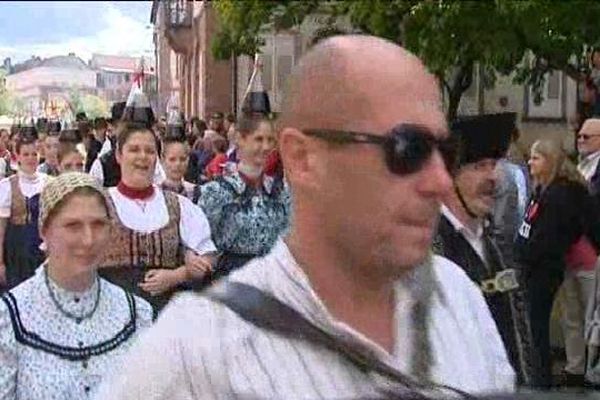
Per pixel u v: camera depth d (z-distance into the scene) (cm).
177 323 177
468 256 341
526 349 342
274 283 177
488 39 1216
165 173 720
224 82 2147
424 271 190
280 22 1505
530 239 714
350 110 171
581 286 732
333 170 173
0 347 306
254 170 546
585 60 1324
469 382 185
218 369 172
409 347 182
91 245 312
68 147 812
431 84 176
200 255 518
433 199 174
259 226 539
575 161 947
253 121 550
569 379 715
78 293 313
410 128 170
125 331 316
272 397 170
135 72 902
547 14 1168
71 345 309
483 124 351
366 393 170
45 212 313
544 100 2020
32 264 703
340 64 172
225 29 1602
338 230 175
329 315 176
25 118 948
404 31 1255
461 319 192
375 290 179
